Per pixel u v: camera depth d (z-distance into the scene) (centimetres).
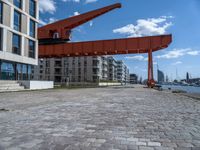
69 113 859
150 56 4091
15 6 3014
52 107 1041
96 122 683
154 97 1733
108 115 813
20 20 3156
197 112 900
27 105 1123
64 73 9438
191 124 660
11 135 529
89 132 559
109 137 514
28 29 3347
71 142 474
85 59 9362
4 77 2866
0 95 1850
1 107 1034
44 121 696
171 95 2002
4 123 665
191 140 491
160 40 3994
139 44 4078
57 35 4859
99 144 460
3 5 2770
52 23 4903
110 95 1966
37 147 439
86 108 1009
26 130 578
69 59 9481
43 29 4881
